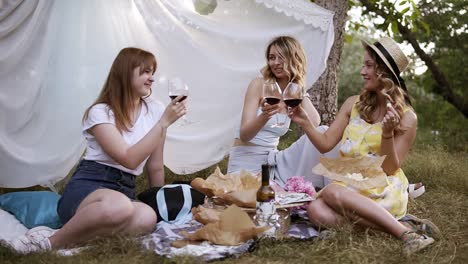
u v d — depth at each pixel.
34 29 3.80
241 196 3.17
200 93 4.38
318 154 3.89
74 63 3.95
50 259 2.69
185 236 2.97
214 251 2.79
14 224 3.37
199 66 4.34
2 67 3.70
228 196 3.20
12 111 3.78
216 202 3.31
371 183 3.13
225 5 4.31
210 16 4.30
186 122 4.38
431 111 10.48
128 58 3.22
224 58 4.38
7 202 3.58
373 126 3.34
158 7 4.17
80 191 3.08
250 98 3.90
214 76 4.38
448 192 4.42
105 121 3.12
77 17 3.93
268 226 2.93
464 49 9.45
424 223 3.24
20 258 2.76
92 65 4.00
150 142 3.10
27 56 3.80
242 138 3.86
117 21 4.07
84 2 3.94
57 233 2.92
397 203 3.22
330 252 2.86
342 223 3.10
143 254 2.78
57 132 3.94
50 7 3.84
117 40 4.08
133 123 3.28
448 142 8.05
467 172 4.86
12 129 3.82
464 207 4.04
